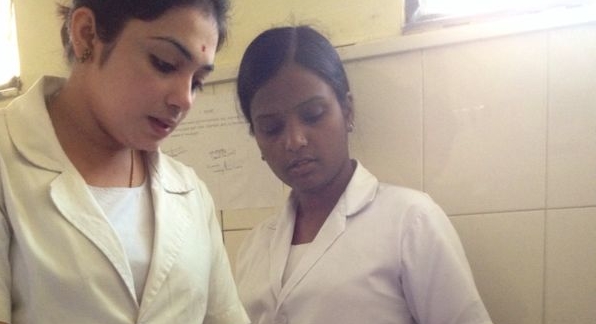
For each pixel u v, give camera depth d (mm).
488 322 841
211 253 764
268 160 1020
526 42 987
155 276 626
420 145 1074
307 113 951
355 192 971
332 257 920
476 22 1036
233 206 1257
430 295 865
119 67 577
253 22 1249
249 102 1029
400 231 899
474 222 1034
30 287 554
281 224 1057
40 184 586
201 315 696
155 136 617
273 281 968
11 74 1601
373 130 1113
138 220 658
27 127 618
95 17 587
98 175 648
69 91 639
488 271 1025
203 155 1281
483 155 1024
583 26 948
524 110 992
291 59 959
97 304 572
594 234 949
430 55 1061
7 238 562
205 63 610
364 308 871
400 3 1100
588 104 949
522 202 998
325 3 1174
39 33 1537
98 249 588
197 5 588
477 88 1025
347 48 1122
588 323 956
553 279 979
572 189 963
